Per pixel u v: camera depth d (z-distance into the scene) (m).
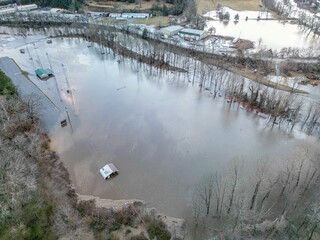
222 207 49.28
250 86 86.50
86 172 58.47
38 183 50.47
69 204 48.69
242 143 67.12
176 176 57.72
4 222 41.62
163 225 46.69
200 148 65.31
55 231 42.94
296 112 70.81
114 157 62.47
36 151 59.19
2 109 66.19
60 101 82.88
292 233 43.62
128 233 44.97
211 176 53.47
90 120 74.69
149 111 78.88
